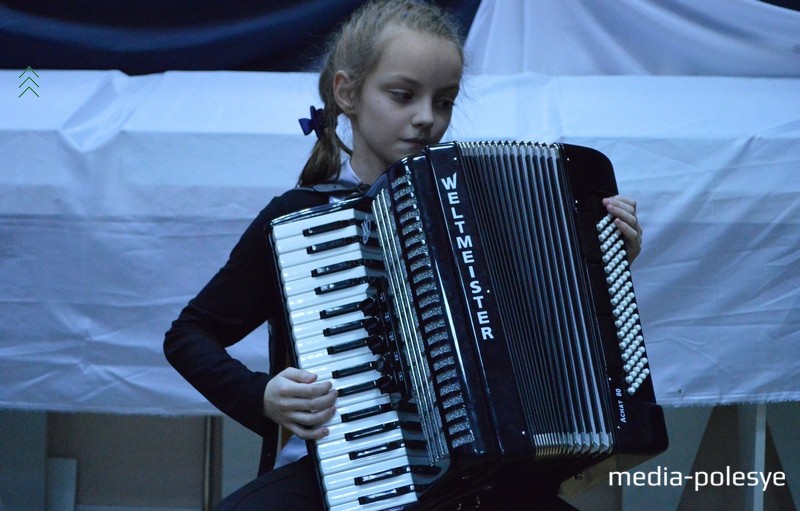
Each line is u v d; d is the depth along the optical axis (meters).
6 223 7.64
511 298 4.46
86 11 9.22
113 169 7.66
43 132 7.73
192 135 7.70
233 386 4.71
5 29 9.12
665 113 8.04
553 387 4.42
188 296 7.69
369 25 5.05
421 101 4.93
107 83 8.83
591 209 4.78
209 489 9.20
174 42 9.20
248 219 7.63
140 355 7.72
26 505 9.05
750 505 8.38
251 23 9.16
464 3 9.05
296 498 4.66
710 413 8.88
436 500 4.35
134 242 7.66
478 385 4.20
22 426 9.03
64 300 7.70
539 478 4.68
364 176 5.20
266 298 5.03
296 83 8.83
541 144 4.77
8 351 7.71
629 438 4.47
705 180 7.55
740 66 9.07
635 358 4.62
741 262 7.61
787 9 9.00
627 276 4.72
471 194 4.52
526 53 8.99
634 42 9.05
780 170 7.57
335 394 4.41
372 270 4.57
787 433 9.02
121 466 9.37
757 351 7.63
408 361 4.41
